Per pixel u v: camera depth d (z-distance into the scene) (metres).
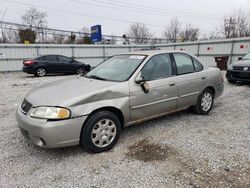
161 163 2.86
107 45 21.30
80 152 3.19
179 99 4.14
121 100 3.29
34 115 2.85
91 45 20.45
